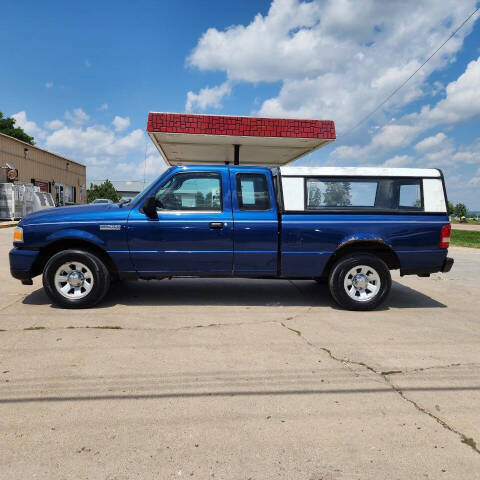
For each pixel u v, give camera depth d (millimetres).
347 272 5414
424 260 5520
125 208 5383
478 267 9695
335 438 2469
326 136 10883
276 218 5395
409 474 2152
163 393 2998
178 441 2406
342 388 3135
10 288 6523
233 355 3773
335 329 4645
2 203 22547
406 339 4312
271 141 11297
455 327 4781
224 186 5410
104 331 4395
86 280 5285
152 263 5355
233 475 2121
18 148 28375
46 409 2740
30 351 3773
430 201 5535
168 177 5391
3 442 2365
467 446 2414
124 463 2197
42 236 5211
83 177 44281
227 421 2633
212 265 5414
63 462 2197
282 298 6141
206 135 10602
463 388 3168
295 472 2152
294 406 2846
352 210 5445
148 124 10375
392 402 2930
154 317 4980
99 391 3010
